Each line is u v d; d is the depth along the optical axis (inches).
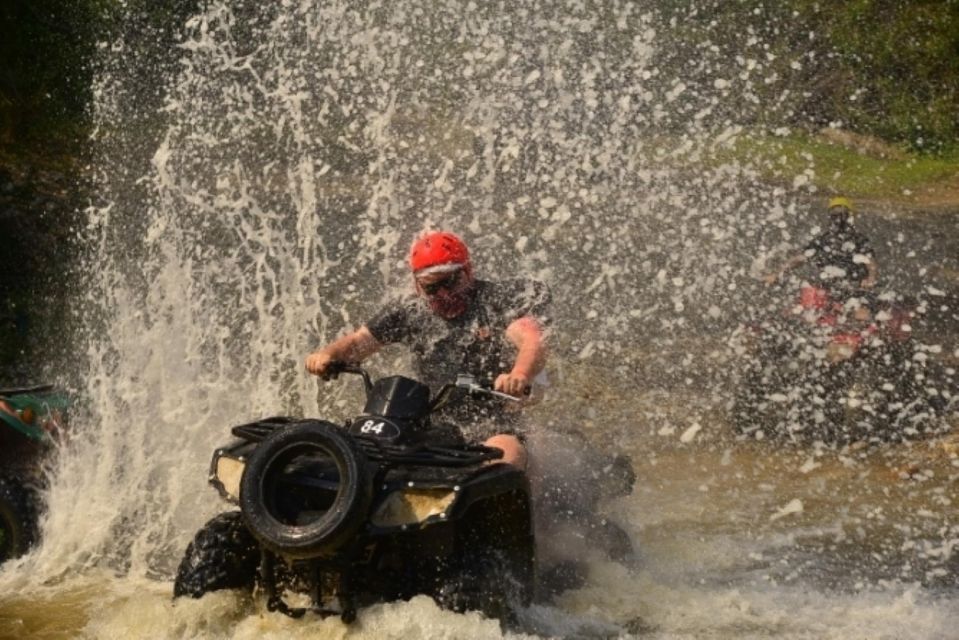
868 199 1114.1
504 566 324.8
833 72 1221.1
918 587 394.6
